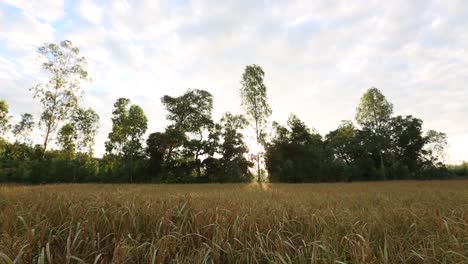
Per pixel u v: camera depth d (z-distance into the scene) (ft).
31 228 11.10
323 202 27.76
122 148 144.15
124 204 17.87
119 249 9.64
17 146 120.57
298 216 16.07
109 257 10.71
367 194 40.19
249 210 17.30
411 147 173.58
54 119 105.81
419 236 12.20
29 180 112.37
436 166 172.76
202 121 148.46
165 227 13.16
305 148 148.97
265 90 130.11
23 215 14.10
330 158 166.71
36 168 111.96
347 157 179.83
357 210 20.59
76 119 126.00
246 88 129.49
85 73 108.99
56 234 11.96
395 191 47.57
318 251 10.08
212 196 31.35
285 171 139.54
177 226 13.34
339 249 11.07
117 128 145.07
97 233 11.93
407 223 15.35
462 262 8.99
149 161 140.97
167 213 14.56
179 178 136.26
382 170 158.71
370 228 12.82
